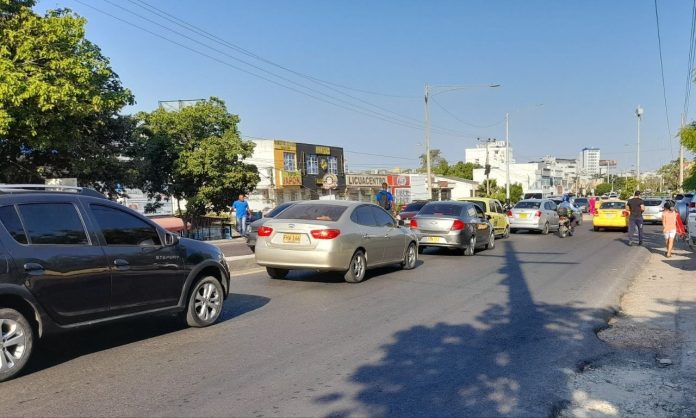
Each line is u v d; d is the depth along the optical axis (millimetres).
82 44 20375
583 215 46469
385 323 7617
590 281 11383
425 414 4531
